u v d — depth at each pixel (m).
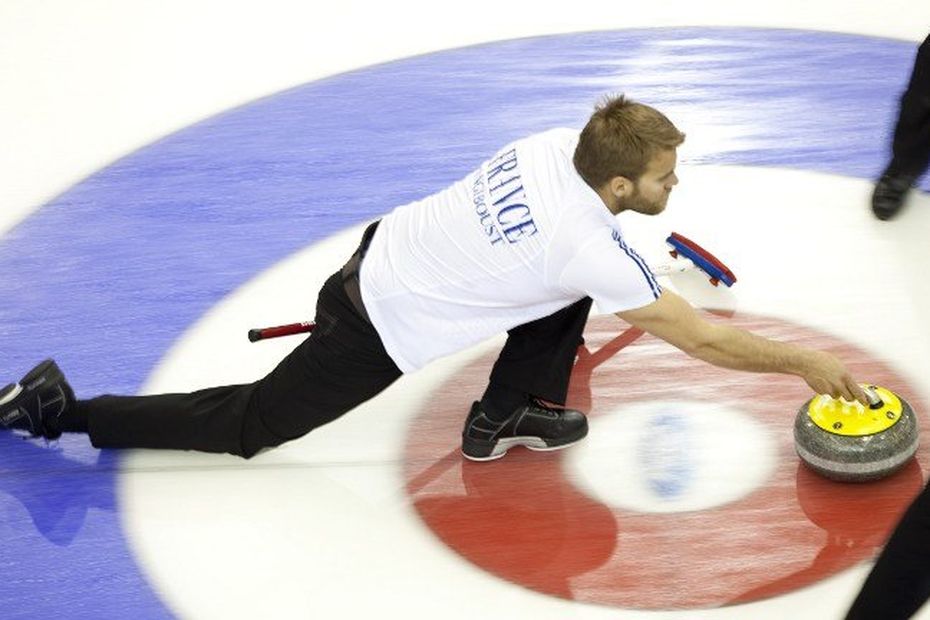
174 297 13.05
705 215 13.59
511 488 10.25
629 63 17.25
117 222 14.53
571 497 10.09
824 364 9.23
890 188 13.07
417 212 9.53
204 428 10.30
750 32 17.91
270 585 9.49
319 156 15.59
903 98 12.88
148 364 12.09
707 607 8.96
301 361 9.89
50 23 20.14
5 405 10.77
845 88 16.06
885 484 9.87
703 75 16.70
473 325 9.40
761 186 14.04
